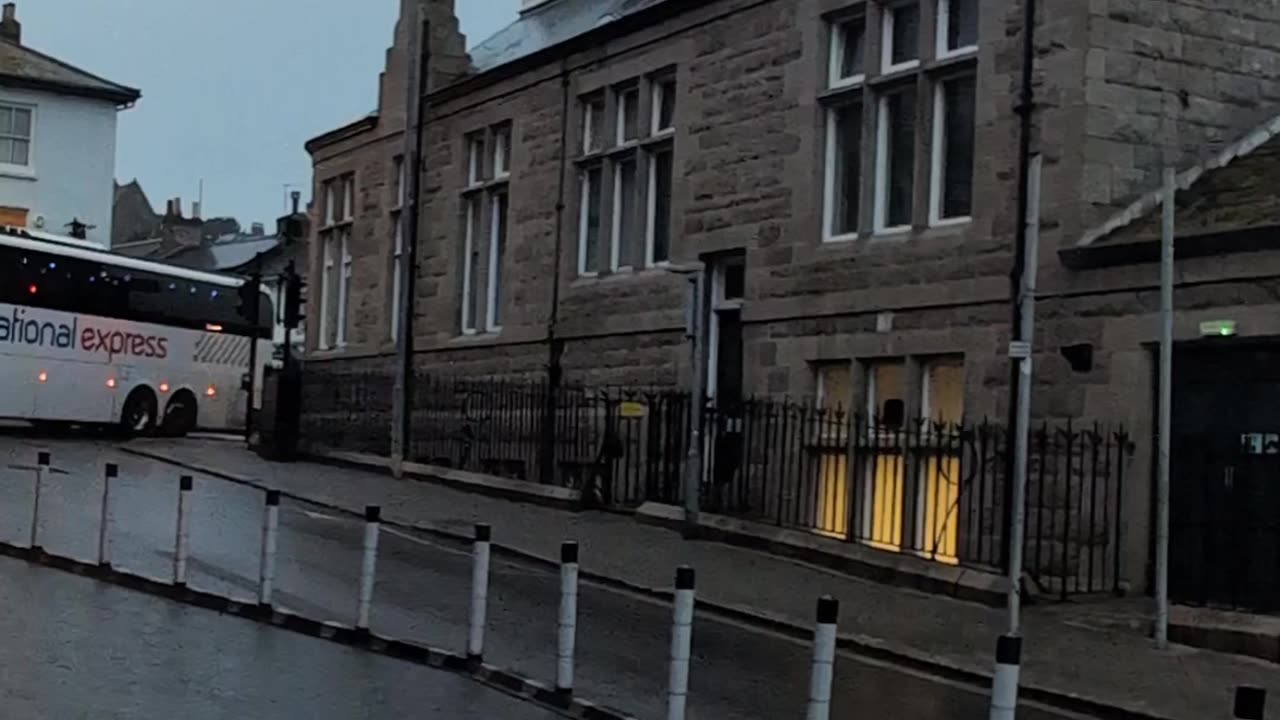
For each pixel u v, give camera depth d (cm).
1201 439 1366
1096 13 1495
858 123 1803
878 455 1683
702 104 2033
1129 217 1464
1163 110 1529
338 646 1081
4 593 1201
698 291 1739
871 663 1141
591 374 2253
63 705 851
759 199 1912
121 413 3100
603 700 949
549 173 2398
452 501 2027
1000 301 1536
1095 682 1057
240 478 2194
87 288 3011
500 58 2762
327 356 3120
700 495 1861
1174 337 1361
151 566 1373
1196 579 1361
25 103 4159
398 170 2939
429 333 2747
